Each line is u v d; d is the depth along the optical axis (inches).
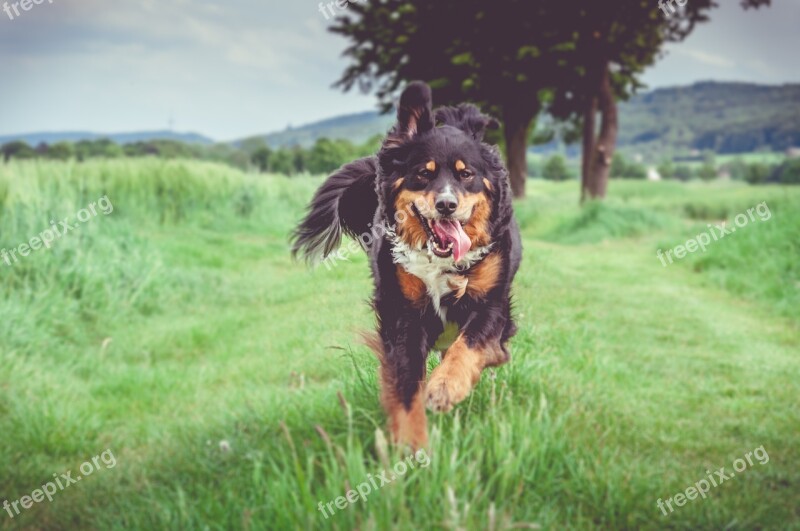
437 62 912.3
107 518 134.7
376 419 141.2
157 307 313.0
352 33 932.6
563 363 201.6
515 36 857.5
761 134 5846.5
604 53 856.9
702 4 832.3
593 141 946.1
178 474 146.3
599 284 383.9
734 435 175.6
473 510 106.4
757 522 127.4
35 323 264.7
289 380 188.4
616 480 129.7
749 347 265.0
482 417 143.5
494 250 144.3
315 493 119.8
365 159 182.9
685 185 1569.9
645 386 212.8
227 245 458.3
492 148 151.3
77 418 189.6
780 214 462.9
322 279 220.8
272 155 1743.4
